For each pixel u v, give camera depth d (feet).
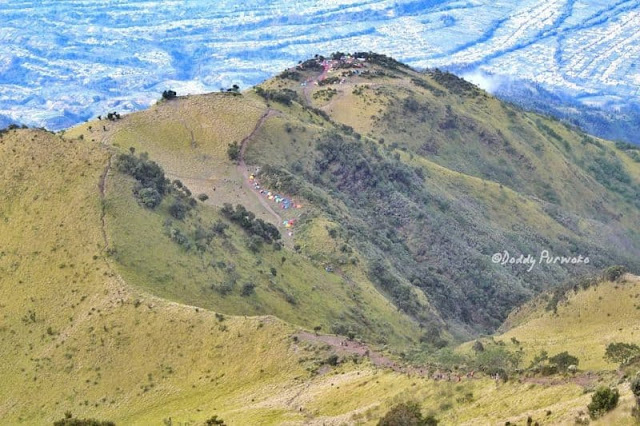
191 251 538.06
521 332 547.08
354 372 390.42
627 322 501.56
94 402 417.49
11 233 515.09
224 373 419.95
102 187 545.03
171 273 505.25
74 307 467.52
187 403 402.31
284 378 404.57
